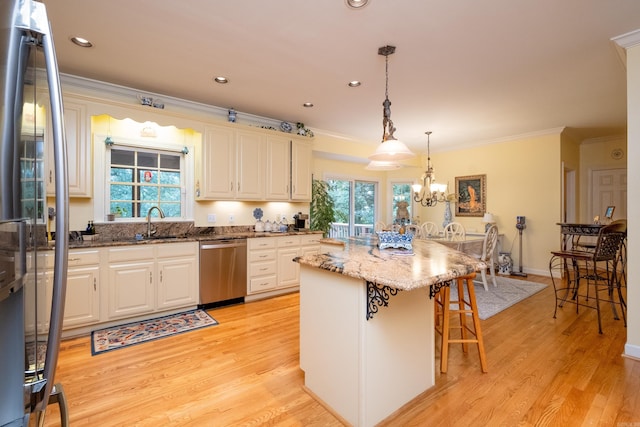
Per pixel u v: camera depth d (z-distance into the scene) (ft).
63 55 9.07
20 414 2.40
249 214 14.97
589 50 8.64
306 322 6.83
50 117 2.59
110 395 6.54
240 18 7.30
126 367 7.68
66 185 2.66
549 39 8.09
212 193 12.84
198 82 10.99
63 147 2.63
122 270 10.17
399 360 6.09
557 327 10.21
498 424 5.69
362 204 23.17
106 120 11.51
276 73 10.21
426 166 23.13
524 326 10.31
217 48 8.65
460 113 14.32
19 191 2.33
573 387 6.81
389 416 5.89
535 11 6.95
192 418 5.87
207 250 11.95
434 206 22.77
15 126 2.26
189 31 7.84
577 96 12.13
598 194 19.56
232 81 10.87
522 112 14.12
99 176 11.35
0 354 2.27
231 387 6.89
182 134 13.23
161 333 9.72
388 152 8.48
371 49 8.64
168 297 11.11
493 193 19.70
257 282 13.25
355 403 5.57
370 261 6.29
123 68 9.89
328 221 17.97
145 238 11.57
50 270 3.03
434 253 7.54
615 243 10.49
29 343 2.50
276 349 8.73
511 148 18.93
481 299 13.19
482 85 11.06
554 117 14.92
